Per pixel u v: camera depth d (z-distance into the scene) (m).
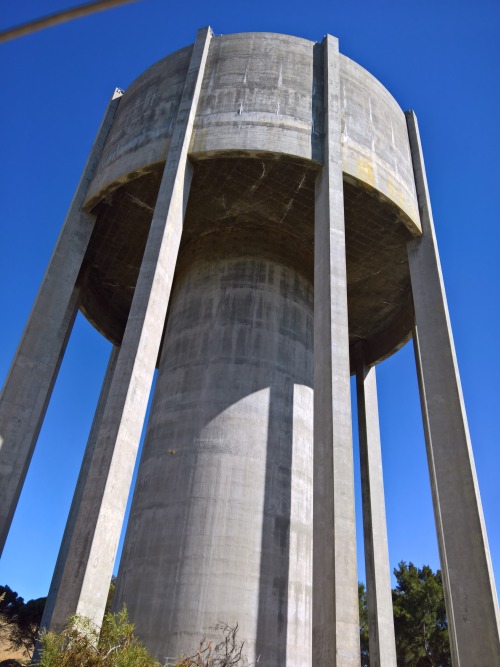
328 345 10.54
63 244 14.15
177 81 14.77
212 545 11.17
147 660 7.06
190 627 10.41
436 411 12.20
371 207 14.09
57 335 13.35
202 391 13.02
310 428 13.56
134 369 10.12
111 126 16.33
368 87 15.08
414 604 26.56
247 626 10.54
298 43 14.89
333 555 8.53
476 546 10.61
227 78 14.12
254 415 12.72
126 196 14.58
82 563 8.43
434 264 13.86
